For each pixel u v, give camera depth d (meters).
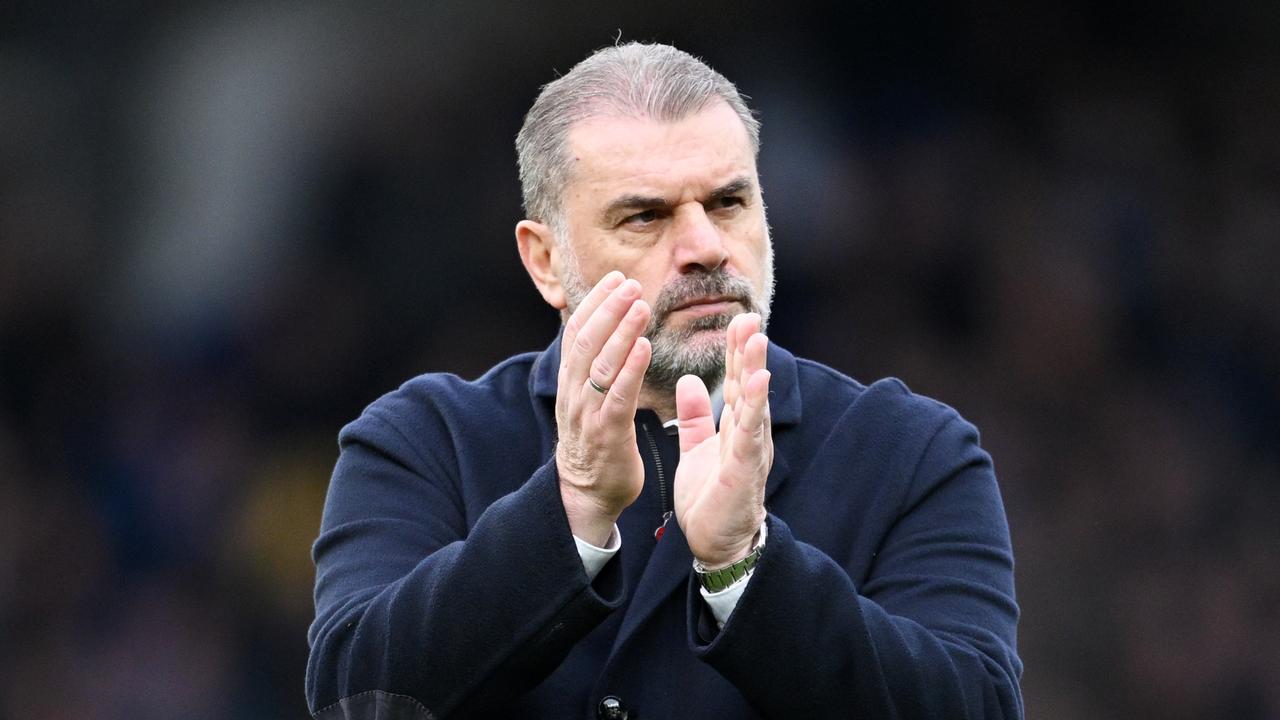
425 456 8.91
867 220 32.78
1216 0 34.41
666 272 8.41
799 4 34.47
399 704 7.62
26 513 31.41
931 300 32.16
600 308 7.34
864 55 34.44
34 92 35.34
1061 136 33.84
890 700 7.48
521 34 35.12
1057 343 31.55
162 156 35.31
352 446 9.03
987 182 33.19
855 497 8.60
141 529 31.42
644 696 8.27
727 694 8.21
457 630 7.50
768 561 7.35
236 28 35.34
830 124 34.00
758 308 8.58
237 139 35.12
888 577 8.35
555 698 8.29
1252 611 28.39
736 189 8.47
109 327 34.25
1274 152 33.56
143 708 29.41
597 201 8.48
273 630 30.28
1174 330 31.98
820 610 7.42
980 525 8.50
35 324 33.88
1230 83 34.19
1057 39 34.53
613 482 7.47
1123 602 28.72
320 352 33.47
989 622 8.13
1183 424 30.89
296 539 31.22
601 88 8.62
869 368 31.78
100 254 34.91
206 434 32.69
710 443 7.62
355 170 34.75
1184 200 33.25
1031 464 30.50
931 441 8.70
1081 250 32.59
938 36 34.31
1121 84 34.28
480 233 34.56
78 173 35.28
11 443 32.69
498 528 7.53
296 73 35.06
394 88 35.03
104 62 35.38
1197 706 27.80
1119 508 29.77
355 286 34.25
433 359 33.81
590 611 7.46
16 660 29.62
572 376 7.44
